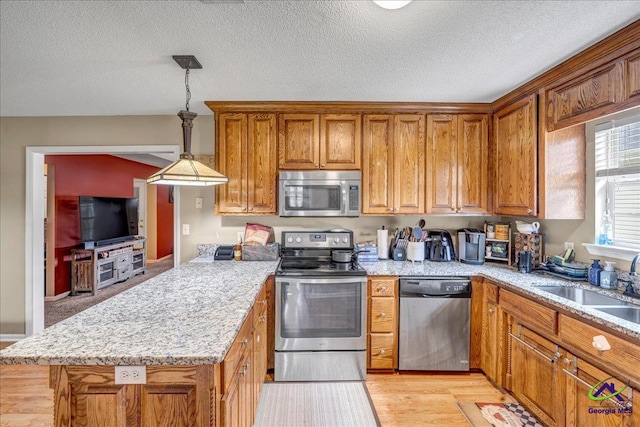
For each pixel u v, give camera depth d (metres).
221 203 2.88
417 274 2.60
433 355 2.61
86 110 3.10
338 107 2.87
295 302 2.51
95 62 2.09
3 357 1.06
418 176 2.89
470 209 2.89
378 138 2.89
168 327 1.33
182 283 2.10
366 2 1.49
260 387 2.17
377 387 2.48
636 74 1.66
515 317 2.20
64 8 1.53
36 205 3.33
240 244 3.10
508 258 2.85
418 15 1.58
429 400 2.32
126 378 1.12
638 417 1.34
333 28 1.70
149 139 3.26
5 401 2.31
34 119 3.27
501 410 2.20
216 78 2.34
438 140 2.89
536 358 1.99
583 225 2.32
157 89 2.55
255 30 1.72
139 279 6.07
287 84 2.45
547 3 1.49
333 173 2.80
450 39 1.80
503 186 2.72
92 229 5.24
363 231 3.25
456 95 2.68
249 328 1.73
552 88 2.23
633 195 2.05
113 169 6.14
